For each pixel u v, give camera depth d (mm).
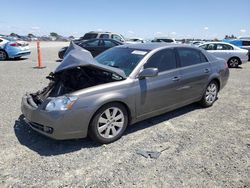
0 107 5820
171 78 4891
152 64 4664
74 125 3766
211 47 15531
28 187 3035
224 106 6289
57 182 3133
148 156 3773
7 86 8062
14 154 3758
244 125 5047
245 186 3109
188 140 4332
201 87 5707
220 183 3156
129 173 3340
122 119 4266
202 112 5789
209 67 5887
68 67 4027
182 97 5262
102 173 3334
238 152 3939
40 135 4387
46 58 17594
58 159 3652
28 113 4016
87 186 3070
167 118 5352
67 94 3795
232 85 9008
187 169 3447
